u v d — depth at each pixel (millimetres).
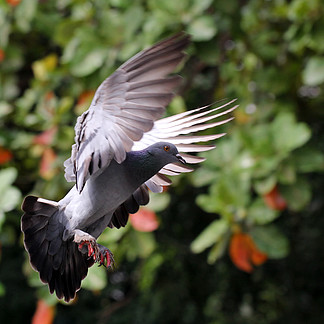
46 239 4715
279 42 11367
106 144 3898
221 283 17156
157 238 16469
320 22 9766
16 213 10938
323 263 17047
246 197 9227
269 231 9250
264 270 17281
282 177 9117
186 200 16453
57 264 4742
